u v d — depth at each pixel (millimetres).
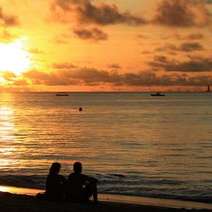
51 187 19406
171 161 49312
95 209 17234
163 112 166500
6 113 162375
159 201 26531
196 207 24594
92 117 138500
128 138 77062
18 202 18422
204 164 47125
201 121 120562
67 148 61469
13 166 43469
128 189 31391
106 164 46500
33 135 82062
